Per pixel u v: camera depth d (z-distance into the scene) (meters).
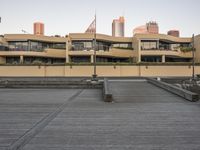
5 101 16.59
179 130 8.76
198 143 7.25
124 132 8.50
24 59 53.62
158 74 48.94
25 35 54.44
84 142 7.37
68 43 52.81
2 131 8.70
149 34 55.28
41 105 14.79
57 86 28.00
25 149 6.78
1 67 48.88
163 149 6.74
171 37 58.00
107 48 55.00
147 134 8.24
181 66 49.19
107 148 6.82
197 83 31.97
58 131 8.66
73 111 12.73
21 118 10.93
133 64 49.00
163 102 15.89
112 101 16.23
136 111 12.69
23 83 28.47
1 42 52.59
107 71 48.72
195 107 13.91
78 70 48.50
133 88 24.31
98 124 9.73
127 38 58.47
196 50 57.19
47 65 48.72
